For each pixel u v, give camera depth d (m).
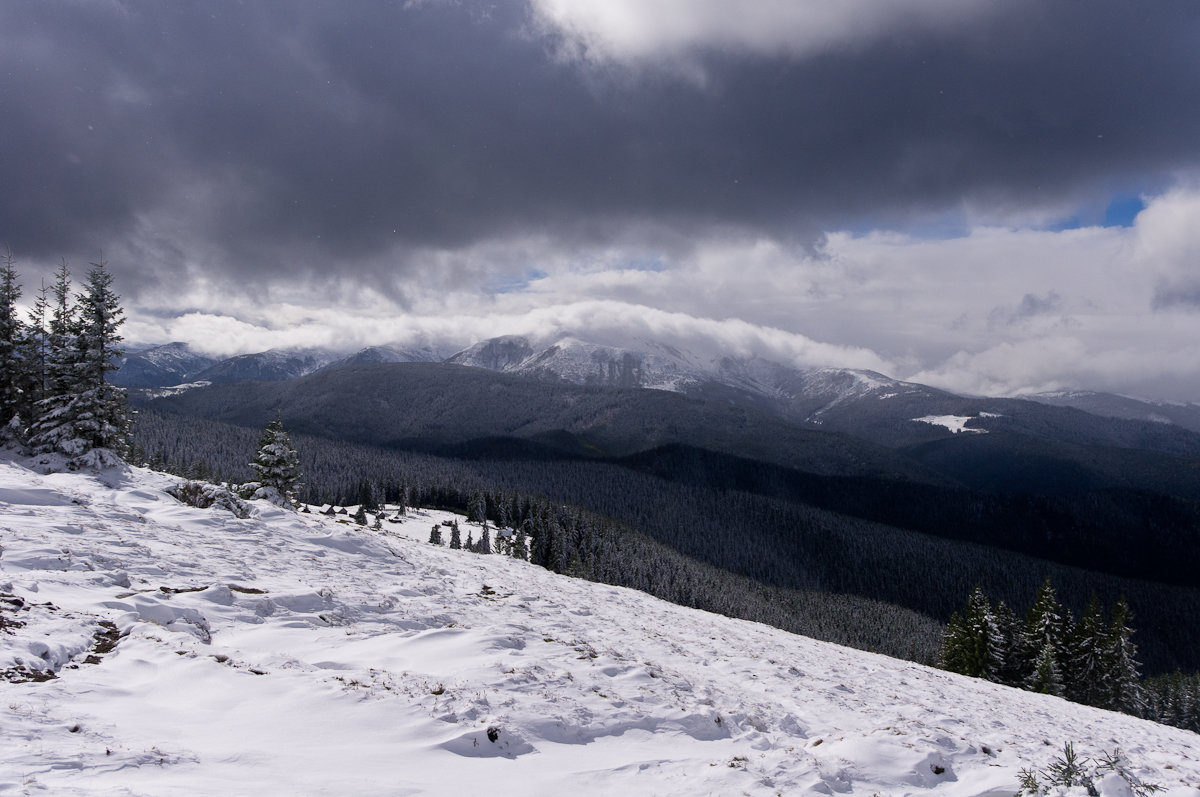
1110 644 46.72
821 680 19.31
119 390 34.78
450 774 8.42
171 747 7.89
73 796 6.19
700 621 28.38
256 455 41.16
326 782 7.56
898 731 12.90
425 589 21.11
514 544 93.88
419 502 149.62
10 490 21.12
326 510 109.06
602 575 98.25
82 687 9.47
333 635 14.55
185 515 23.84
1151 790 9.72
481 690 11.14
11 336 35.31
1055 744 15.63
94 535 18.53
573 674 13.23
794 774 9.88
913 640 128.12
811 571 182.75
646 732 11.20
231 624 14.33
